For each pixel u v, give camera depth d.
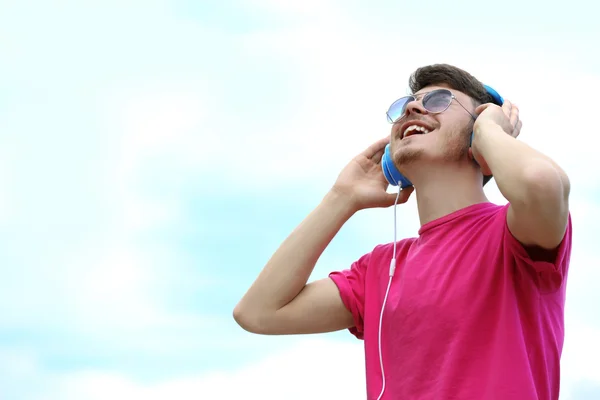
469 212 4.01
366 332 4.10
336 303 4.41
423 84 4.43
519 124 4.12
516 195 3.41
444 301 3.74
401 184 4.45
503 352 3.52
